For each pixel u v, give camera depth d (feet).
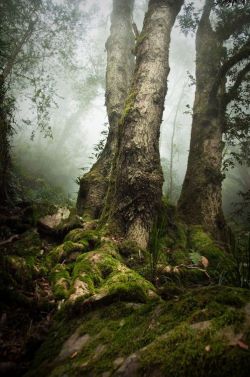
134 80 20.03
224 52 29.43
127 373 5.35
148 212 15.79
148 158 16.96
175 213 20.33
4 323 7.94
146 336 6.14
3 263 10.12
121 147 17.54
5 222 14.39
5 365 6.60
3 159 17.56
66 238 14.92
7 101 19.71
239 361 4.76
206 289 7.01
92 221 16.83
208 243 17.99
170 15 22.58
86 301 8.32
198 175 23.93
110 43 30.25
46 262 12.17
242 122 29.53
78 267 10.77
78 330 7.47
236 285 9.90
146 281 9.77
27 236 13.89
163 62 20.44
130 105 18.48
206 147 24.97
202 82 28.50
